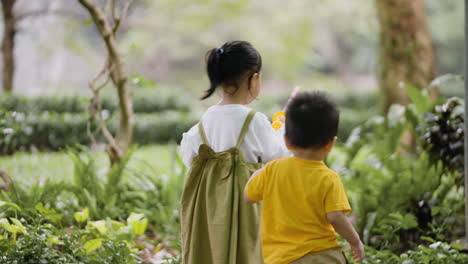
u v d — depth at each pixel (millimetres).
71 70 30359
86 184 6555
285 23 27188
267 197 3416
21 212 5262
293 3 27219
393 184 5957
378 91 11023
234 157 3680
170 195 6820
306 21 27219
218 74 3750
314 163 3346
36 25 21812
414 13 10508
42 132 14148
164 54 35281
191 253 3707
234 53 3732
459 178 6023
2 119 6938
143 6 25844
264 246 3432
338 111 3338
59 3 22062
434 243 4707
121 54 6773
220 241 3580
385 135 7246
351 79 39094
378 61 10977
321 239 3301
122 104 6863
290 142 3359
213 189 3688
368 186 6215
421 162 5945
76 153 6855
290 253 3295
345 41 37812
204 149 3707
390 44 10609
